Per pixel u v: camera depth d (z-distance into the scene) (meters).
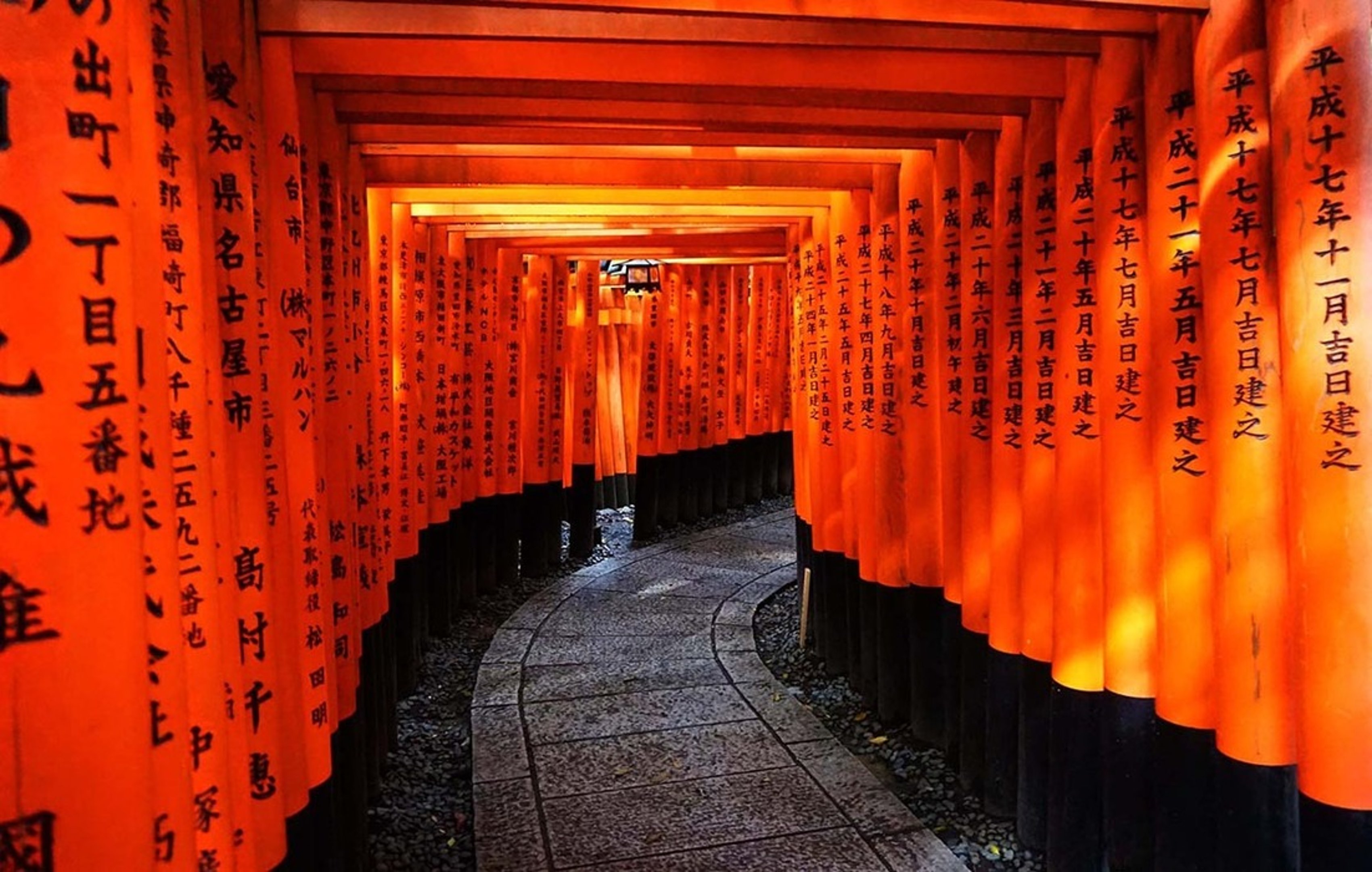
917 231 4.19
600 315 10.86
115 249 1.33
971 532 3.80
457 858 3.62
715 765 4.26
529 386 8.12
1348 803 2.11
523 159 4.40
